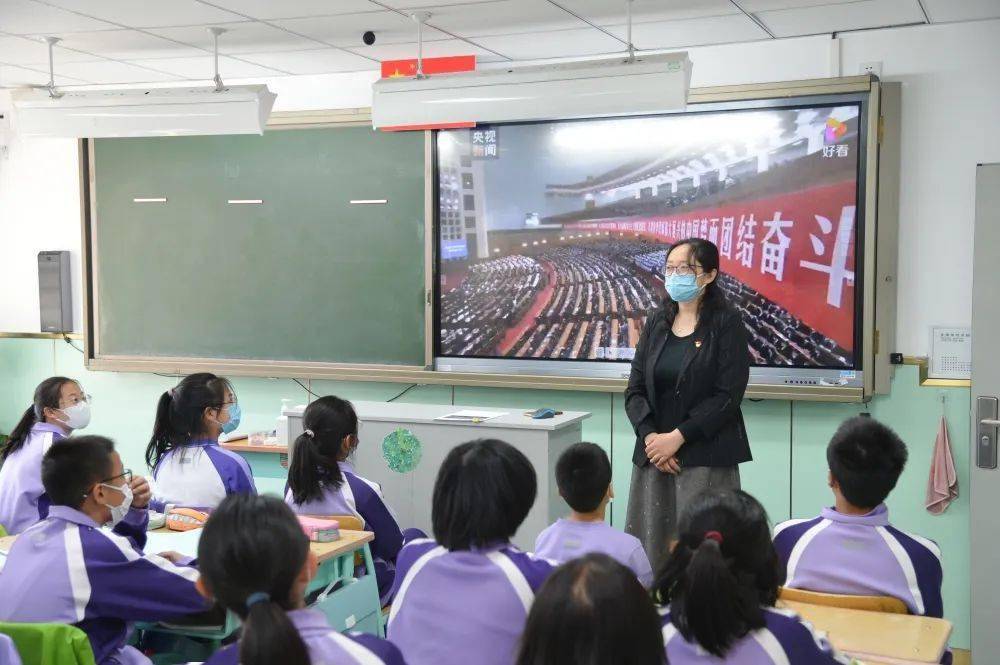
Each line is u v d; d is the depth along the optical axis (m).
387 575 3.20
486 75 4.17
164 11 4.16
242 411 5.78
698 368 3.21
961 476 4.33
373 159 5.34
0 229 6.35
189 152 5.73
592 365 4.96
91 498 2.37
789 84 4.47
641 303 4.84
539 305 5.05
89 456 2.35
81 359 6.18
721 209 4.67
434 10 4.13
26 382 6.31
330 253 5.47
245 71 5.45
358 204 5.39
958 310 4.34
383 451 4.17
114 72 5.50
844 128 4.42
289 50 4.91
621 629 1.18
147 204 5.85
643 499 3.32
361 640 1.48
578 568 1.23
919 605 2.14
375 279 5.39
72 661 2.00
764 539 1.58
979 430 4.16
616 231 4.88
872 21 4.28
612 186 4.87
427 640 1.81
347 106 5.51
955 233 4.33
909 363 4.39
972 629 4.20
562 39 4.67
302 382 5.64
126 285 5.94
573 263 4.97
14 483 3.49
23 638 2.02
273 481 5.37
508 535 1.85
